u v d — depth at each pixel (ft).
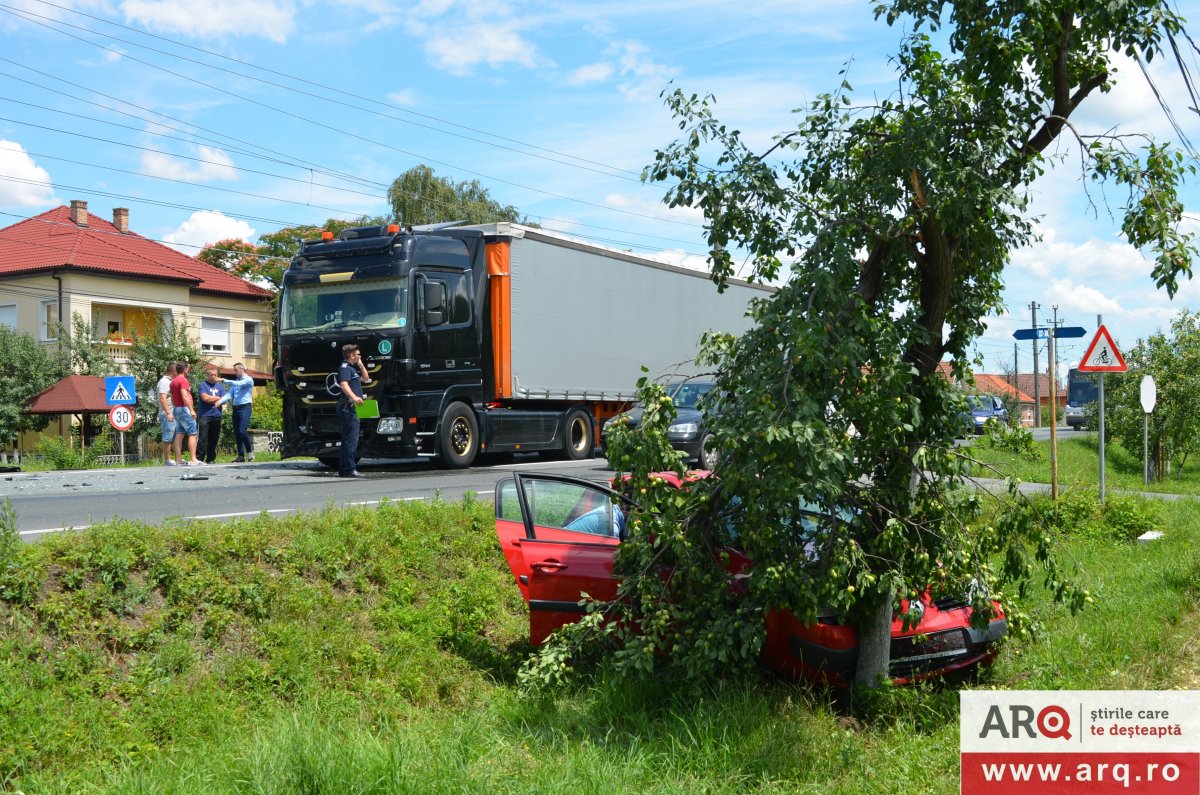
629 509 25.22
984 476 22.68
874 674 22.11
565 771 17.28
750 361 21.50
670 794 16.85
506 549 23.54
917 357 23.02
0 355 113.70
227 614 21.53
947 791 17.89
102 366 115.85
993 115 21.99
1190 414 92.99
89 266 124.98
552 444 67.41
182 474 54.34
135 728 17.60
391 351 54.70
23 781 15.69
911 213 22.30
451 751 17.19
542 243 65.67
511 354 62.23
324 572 24.84
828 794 18.19
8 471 73.15
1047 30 21.74
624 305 74.59
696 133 22.70
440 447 57.06
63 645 18.94
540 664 21.39
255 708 19.48
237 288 145.28
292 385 56.90
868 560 21.98
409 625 24.21
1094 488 53.52
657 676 22.43
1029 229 22.85
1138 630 27.27
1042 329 49.32
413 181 169.07
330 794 15.40
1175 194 21.08
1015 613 23.16
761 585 20.39
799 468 19.65
